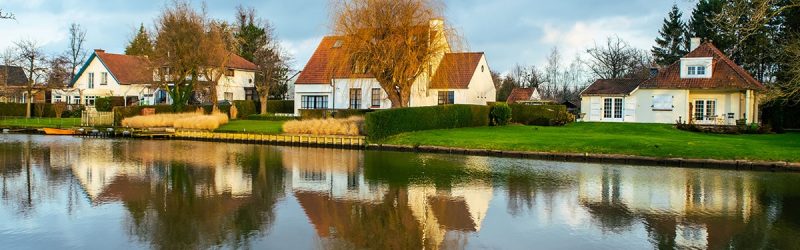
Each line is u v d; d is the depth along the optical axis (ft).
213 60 149.38
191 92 159.43
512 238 38.96
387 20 108.37
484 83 147.54
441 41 112.68
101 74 192.44
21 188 57.26
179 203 49.80
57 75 183.83
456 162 79.71
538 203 50.24
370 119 100.63
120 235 39.14
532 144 88.89
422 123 110.01
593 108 143.23
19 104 188.03
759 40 140.87
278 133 114.62
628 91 138.62
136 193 54.60
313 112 135.33
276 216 45.01
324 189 57.26
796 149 78.38
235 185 59.57
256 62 204.23
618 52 236.43
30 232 39.88
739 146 82.07
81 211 46.42
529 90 220.64
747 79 126.00
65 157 86.07
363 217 44.80
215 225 42.04
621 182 61.52
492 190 56.70
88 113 146.30
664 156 77.05
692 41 142.20
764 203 50.26
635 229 41.34
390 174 67.87
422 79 123.85
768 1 76.89
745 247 37.04
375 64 110.63
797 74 92.38
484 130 114.83
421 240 38.40
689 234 40.04
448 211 47.03
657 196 53.52
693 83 130.41
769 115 124.67
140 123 135.54
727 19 91.66
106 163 78.48
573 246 37.09
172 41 143.64
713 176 65.92
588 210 47.37
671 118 132.98
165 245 36.78
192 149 101.71
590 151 82.48
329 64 129.70
